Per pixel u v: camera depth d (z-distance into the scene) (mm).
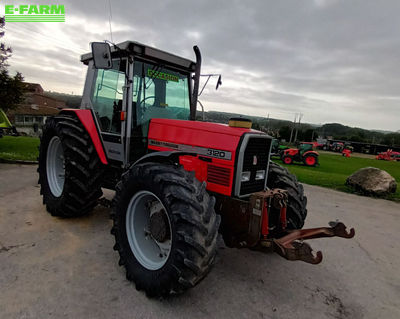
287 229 3061
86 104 3961
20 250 2959
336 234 2652
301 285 2781
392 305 2578
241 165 2572
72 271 2652
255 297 2512
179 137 3039
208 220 2166
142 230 2721
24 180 5723
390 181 7051
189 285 2104
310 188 7562
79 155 3547
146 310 2199
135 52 3184
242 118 2838
